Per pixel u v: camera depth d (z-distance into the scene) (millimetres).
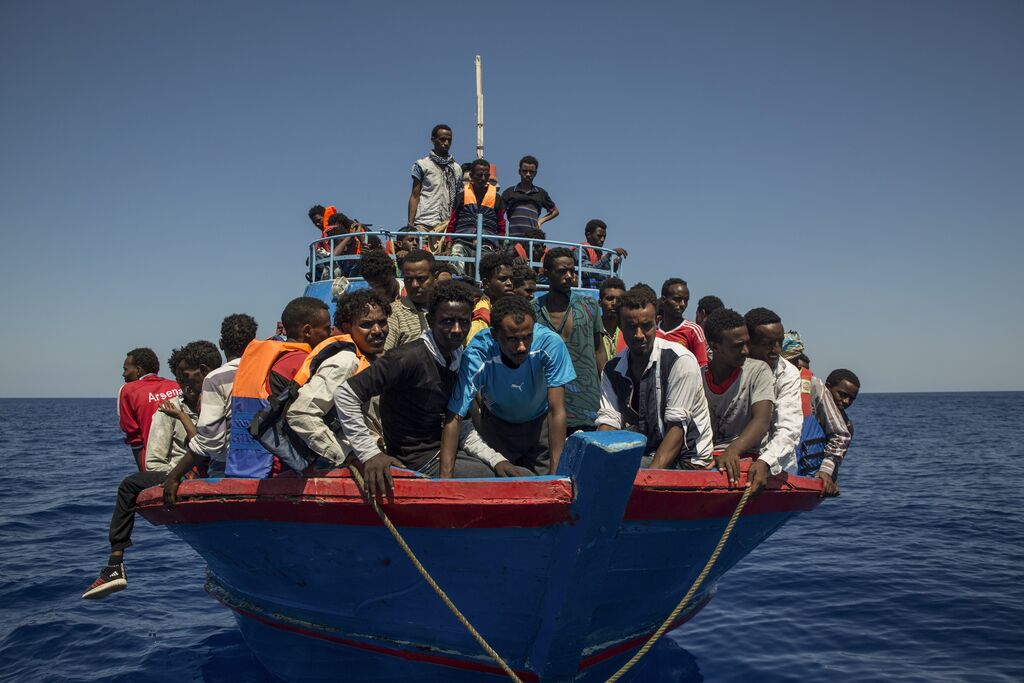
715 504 4715
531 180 9656
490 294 6066
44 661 6910
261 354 4809
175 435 6387
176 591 9586
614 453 3684
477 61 10578
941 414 87750
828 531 13227
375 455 4242
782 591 9188
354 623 5230
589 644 5047
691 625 7930
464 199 8836
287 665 6008
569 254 5855
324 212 10805
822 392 6594
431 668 5102
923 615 8000
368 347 4797
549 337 4785
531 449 5117
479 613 4637
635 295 4738
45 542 12500
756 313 5195
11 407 167625
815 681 6219
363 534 4586
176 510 5367
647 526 4504
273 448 4285
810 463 6582
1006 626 7559
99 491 18625
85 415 97688
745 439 4750
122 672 6590
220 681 6375
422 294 5859
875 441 39719
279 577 5367
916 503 16391
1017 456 28766
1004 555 10930
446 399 4738
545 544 4137
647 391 4930
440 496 4145
